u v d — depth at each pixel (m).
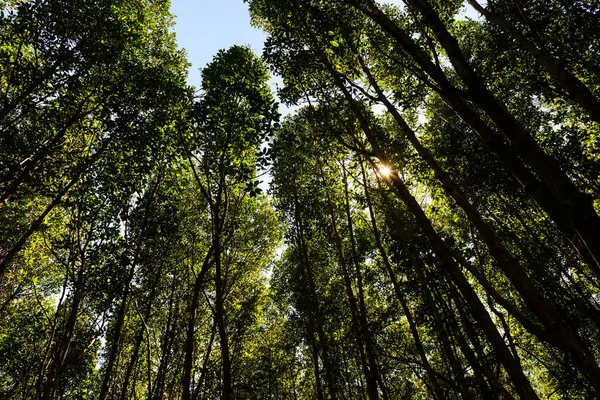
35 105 8.62
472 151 9.50
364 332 9.34
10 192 7.92
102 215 9.84
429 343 12.61
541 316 3.06
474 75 2.14
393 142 9.37
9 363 10.38
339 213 13.98
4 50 9.00
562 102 9.66
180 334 13.30
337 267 14.23
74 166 8.99
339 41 7.72
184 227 11.76
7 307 13.23
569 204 1.67
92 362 11.76
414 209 5.51
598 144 9.42
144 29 11.25
